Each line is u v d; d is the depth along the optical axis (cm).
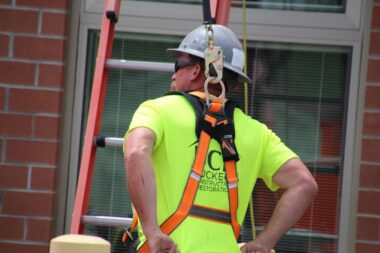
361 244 1656
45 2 1664
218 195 943
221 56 980
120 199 1727
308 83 1723
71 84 1695
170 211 928
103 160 1730
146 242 951
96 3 1711
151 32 1731
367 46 1684
